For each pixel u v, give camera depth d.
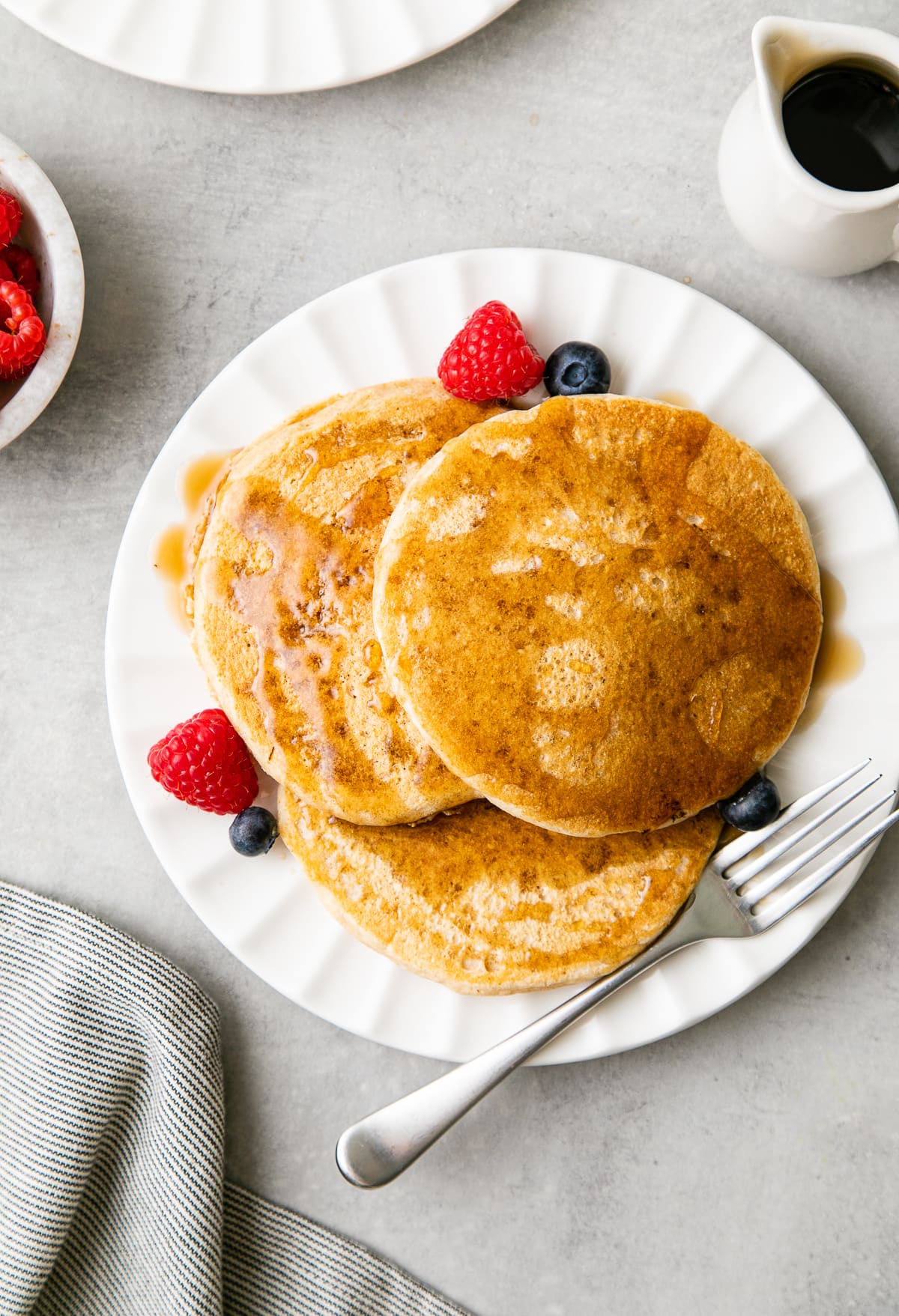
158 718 0.69
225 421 0.69
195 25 0.69
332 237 0.71
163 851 0.69
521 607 0.65
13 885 0.71
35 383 0.67
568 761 0.65
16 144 0.69
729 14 0.70
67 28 0.68
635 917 0.67
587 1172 0.71
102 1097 0.70
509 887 0.67
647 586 0.65
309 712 0.67
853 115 0.66
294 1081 0.71
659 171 0.70
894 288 0.70
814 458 0.68
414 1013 0.68
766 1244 0.71
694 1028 0.71
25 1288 0.70
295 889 0.69
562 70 0.70
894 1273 0.71
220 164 0.71
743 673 0.66
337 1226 0.72
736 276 0.70
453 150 0.70
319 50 0.69
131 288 0.71
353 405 0.68
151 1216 0.70
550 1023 0.67
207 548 0.67
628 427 0.66
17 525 0.71
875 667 0.68
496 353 0.66
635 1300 0.71
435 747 0.65
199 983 0.71
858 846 0.67
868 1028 0.71
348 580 0.67
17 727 0.71
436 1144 0.72
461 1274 0.71
